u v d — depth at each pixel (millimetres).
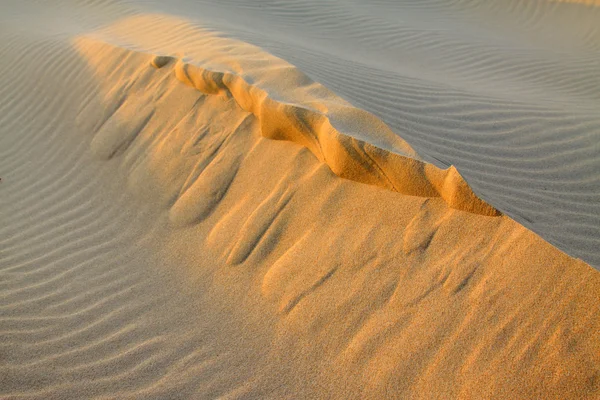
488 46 9625
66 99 5879
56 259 3975
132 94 5180
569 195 3488
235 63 4520
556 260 2332
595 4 11445
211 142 4133
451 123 4285
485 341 2336
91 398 2746
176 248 3744
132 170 4559
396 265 2773
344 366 2617
